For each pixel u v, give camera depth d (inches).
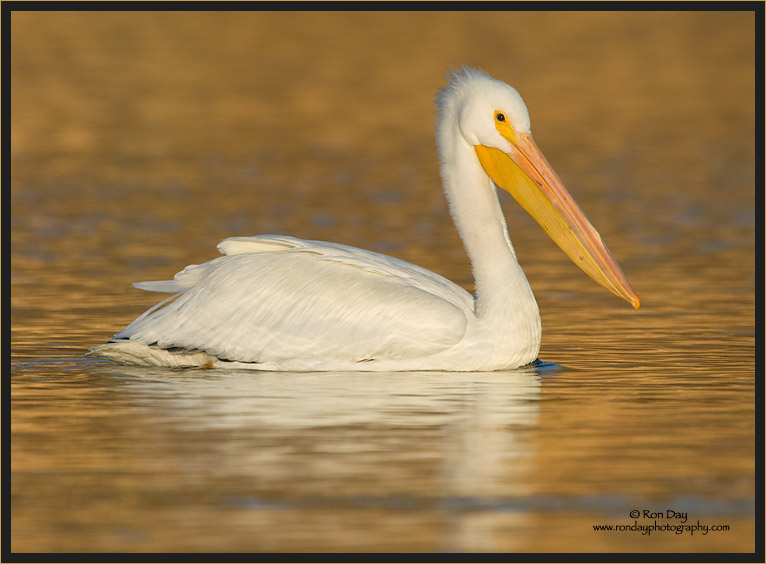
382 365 574.6
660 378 562.6
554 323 695.1
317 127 1651.1
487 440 460.8
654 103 1868.8
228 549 364.2
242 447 451.5
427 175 1314.0
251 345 579.2
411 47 2295.8
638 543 371.9
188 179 1270.9
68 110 1715.1
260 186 1233.4
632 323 693.9
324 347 574.9
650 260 890.7
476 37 2389.3
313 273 583.8
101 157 1401.3
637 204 1142.3
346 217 1065.5
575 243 591.8
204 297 588.4
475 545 367.6
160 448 450.9
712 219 1063.0
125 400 519.2
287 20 2522.1
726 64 2188.7
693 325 685.9
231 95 1889.8
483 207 592.4
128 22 2458.2
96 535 373.7
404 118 1721.2
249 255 597.6
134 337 591.2
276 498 400.8
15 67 2014.0
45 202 1121.4
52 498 401.7
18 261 861.8
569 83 2003.0
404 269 597.3
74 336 648.4
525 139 595.2
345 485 412.5
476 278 588.7
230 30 2433.6
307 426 478.9
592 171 1343.5
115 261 864.3
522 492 407.2
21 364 588.1
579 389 540.7
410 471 426.0
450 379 559.5
